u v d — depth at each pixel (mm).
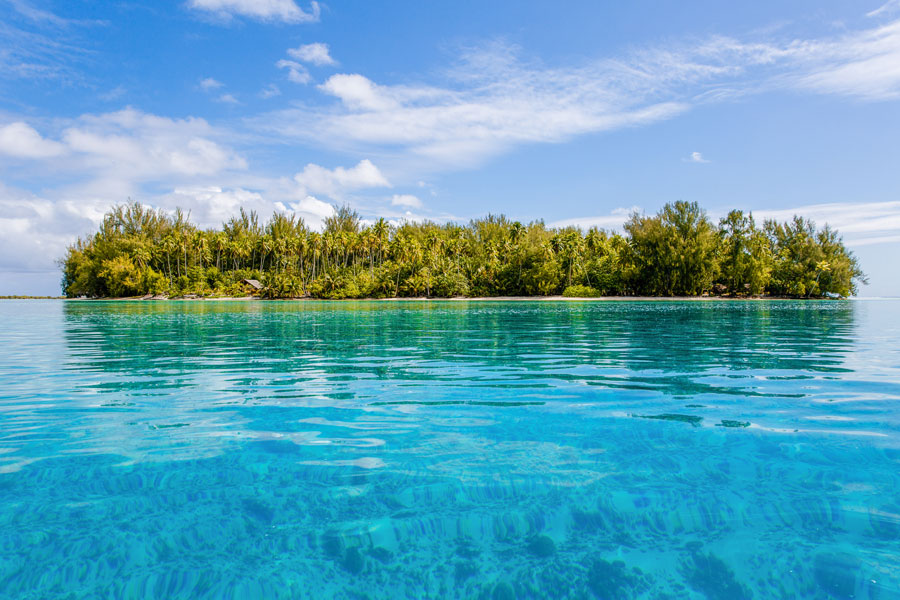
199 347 13562
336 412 6203
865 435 5074
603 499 3789
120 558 3125
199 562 3096
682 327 19484
